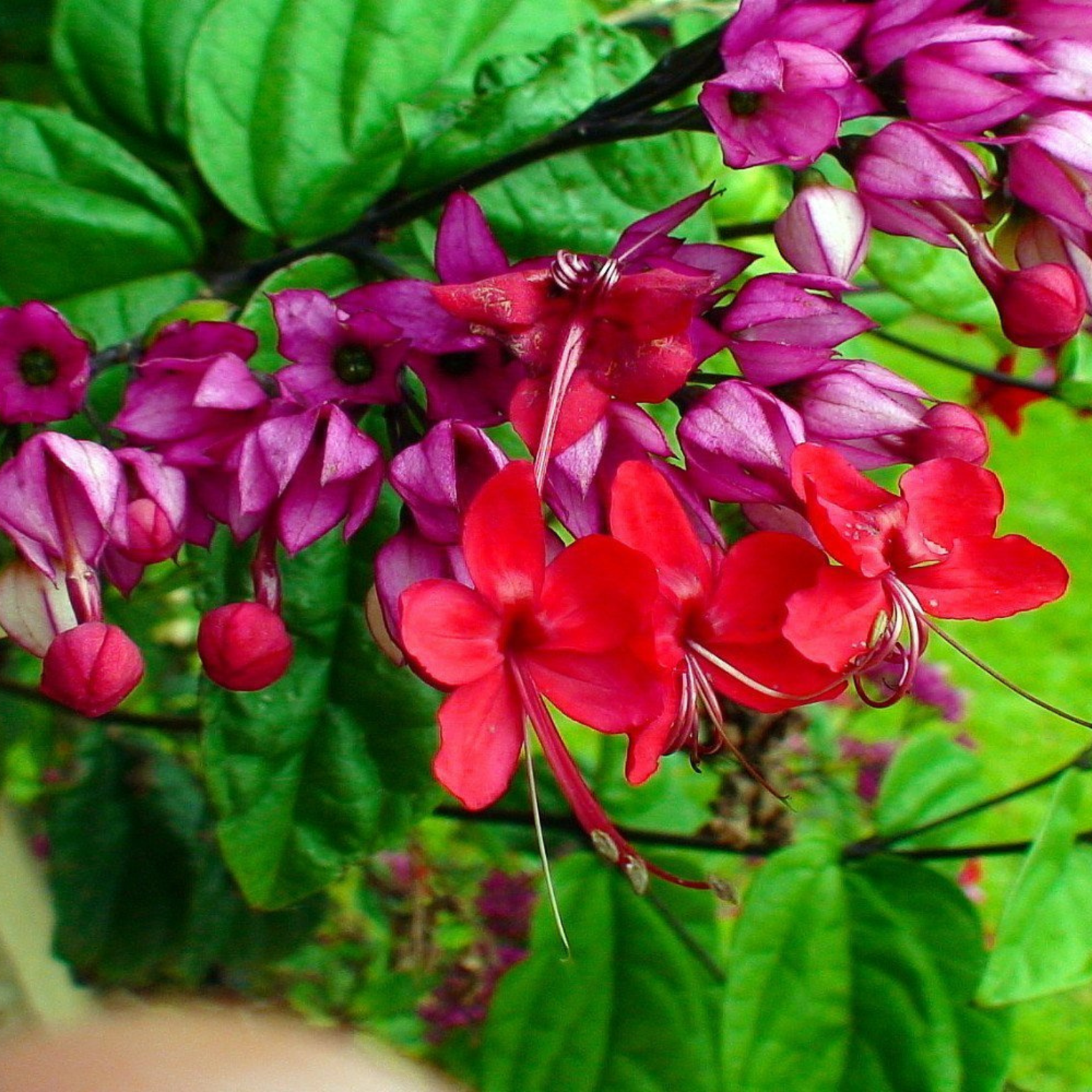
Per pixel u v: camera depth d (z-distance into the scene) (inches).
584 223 12.2
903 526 10.6
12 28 15.1
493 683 10.3
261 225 12.8
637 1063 13.9
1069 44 10.9
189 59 12.6
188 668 20.4
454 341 10.9
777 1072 13.1
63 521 10.8
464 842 18.6
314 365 11.0
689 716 10.7
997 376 14.4
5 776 18.6
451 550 10.8
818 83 10.8
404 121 12.4
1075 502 45.3
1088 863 13.1
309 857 11.9
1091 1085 23.5
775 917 13.3
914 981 13.2
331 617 11.9
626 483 10.5
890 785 15.4
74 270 12.6
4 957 15.9
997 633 37.7
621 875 14.3
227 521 11.1
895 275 13.4
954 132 11.0
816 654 10.4
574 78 12.5
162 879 16.9
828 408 11.0
